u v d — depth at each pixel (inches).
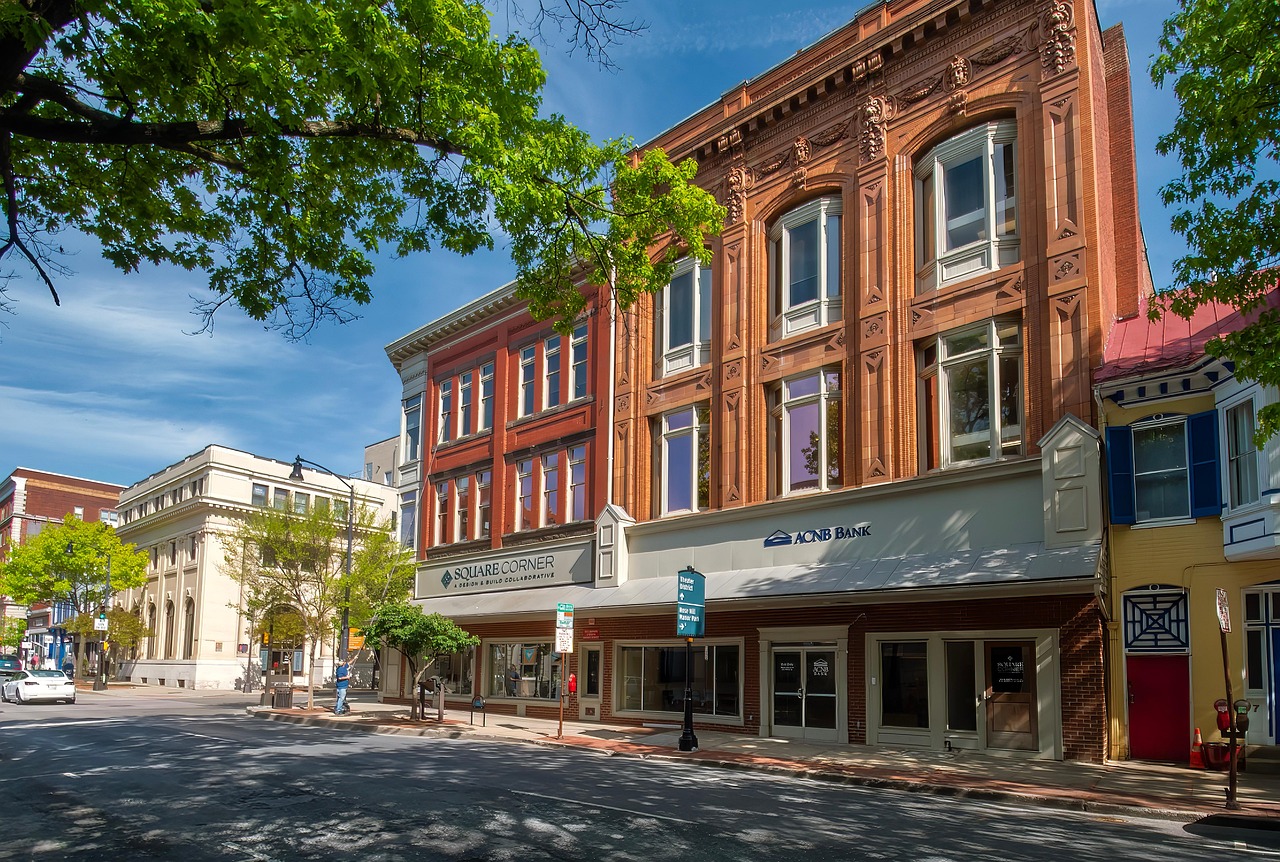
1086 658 642.2
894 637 744.3
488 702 1135.0
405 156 440.5
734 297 936.9
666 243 1012.5
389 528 1400.1
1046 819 445.7
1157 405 661.3
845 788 547.5
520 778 538.3
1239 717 577.9
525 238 505.4
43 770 578.2
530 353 1213.1
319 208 460.8
